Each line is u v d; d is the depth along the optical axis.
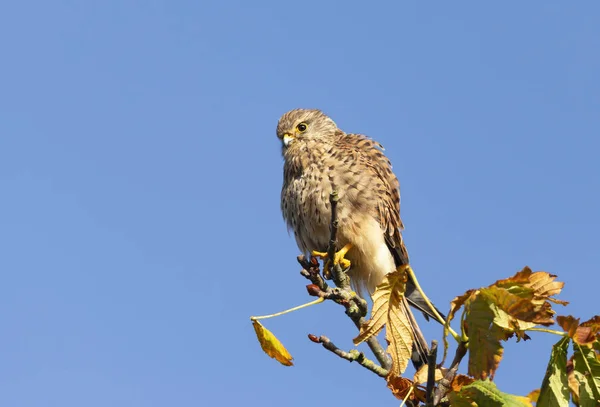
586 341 5.22
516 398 5.92
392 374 6.75
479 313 5.75
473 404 6.02
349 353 6.98
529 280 5.73
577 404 5.26
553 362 5.36
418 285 6.64
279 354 6.85
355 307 7.65
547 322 5.55
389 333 6.67
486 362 5.72
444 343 6.26
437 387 6.52
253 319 6.85
